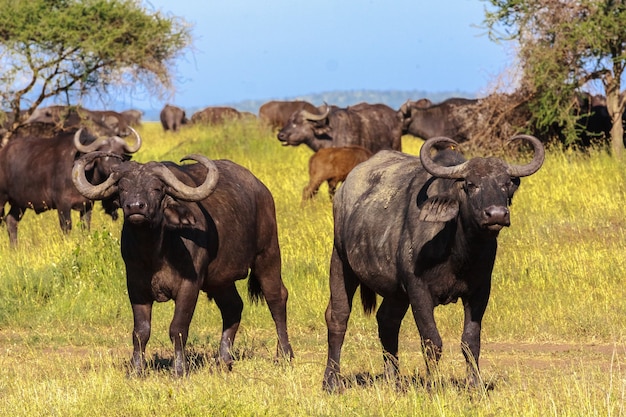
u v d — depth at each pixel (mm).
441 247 19656
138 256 22094
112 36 65625
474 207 18766
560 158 53438
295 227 41562
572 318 28766
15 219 45781
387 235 20844
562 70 54969
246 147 71312
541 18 55094
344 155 48750
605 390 19250
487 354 26312
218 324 30984
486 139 59344
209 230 23000
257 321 30891
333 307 22922
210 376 21703
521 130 58438
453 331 29078
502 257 35156
